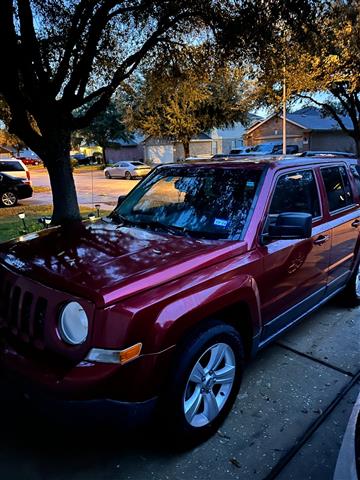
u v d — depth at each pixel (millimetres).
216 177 3250
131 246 2652
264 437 2514
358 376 3180
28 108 8461
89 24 8297
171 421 2250
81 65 8445
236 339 2594
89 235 2943
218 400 2557
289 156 3789
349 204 4156
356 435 1791
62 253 2576
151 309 2066
